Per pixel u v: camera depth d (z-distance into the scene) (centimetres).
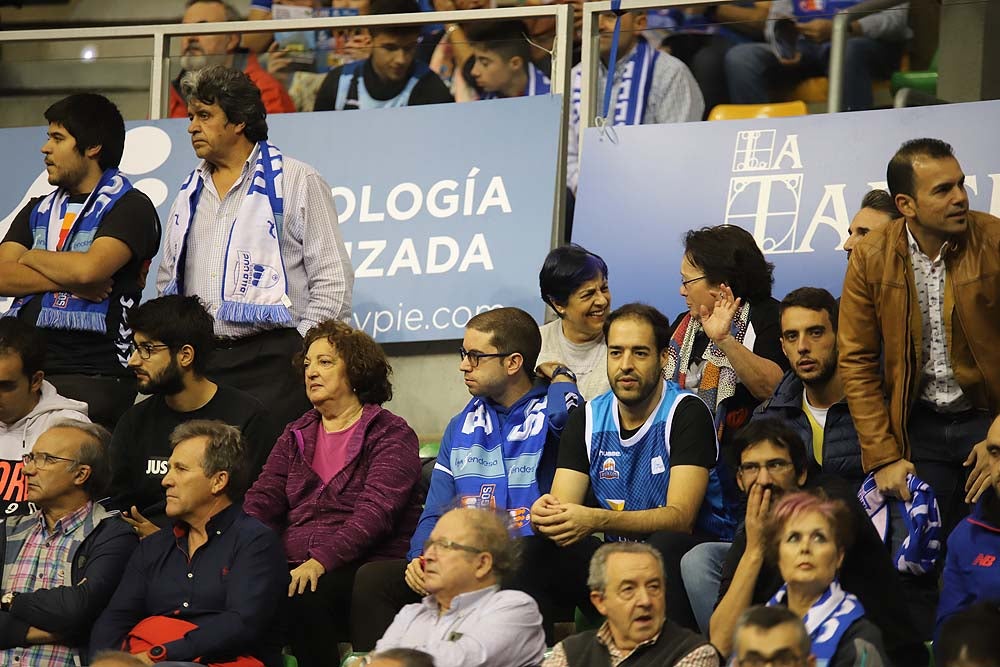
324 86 2277
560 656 1433
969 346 1681
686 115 2120
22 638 1677
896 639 1469
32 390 1906
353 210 2216
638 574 1401
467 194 2177
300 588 1648
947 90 2008
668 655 1391
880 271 1695
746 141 2078
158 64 2323
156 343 1817
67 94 2353
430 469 1898
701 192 2078
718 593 1532
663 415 1659
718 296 1862
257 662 1602
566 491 1662
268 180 2003
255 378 1961
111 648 1619
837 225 2005
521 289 2109
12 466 1886
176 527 1652
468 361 1744
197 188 2022
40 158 2336
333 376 1777
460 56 2217
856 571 1462
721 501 1656
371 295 2172
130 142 2317
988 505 1514
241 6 2753
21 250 2036
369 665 1211
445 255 2159
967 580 1508
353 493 1753
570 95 2208
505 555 1485
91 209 2011
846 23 2050
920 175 1659
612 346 1644
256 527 1636
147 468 1839
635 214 2094
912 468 1648
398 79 2245
